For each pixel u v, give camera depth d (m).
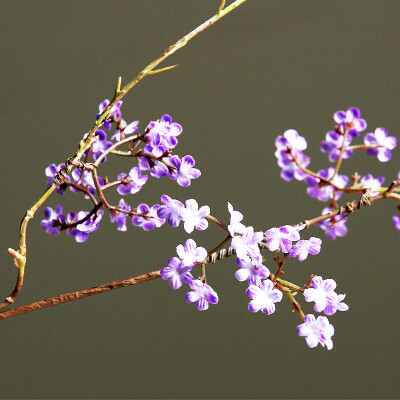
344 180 1.23
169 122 1.20
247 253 1.17
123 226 1.23
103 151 1.21
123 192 1.23
